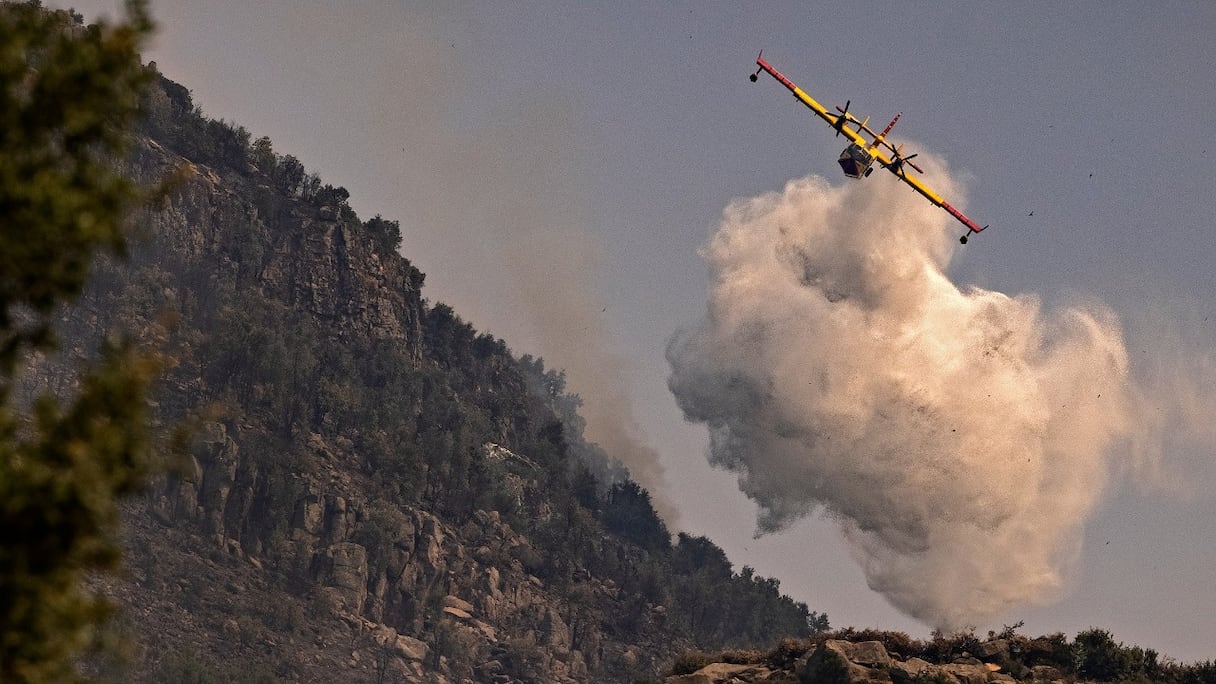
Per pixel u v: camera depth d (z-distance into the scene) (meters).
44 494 68.12
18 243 71.56
